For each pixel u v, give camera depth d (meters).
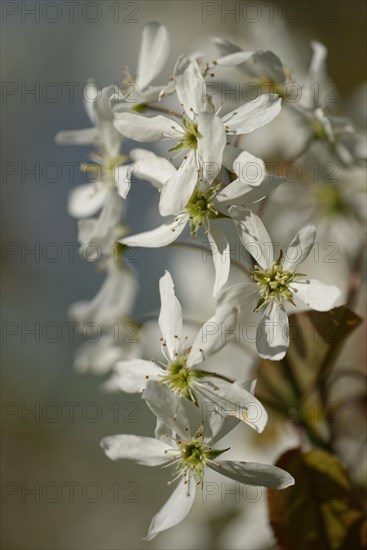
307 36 0.55
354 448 0.42
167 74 0.58
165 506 0.36
